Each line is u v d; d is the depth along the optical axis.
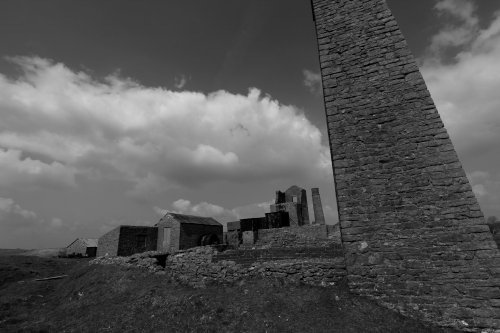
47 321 10.84
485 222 6.11
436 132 7.10
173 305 8.81
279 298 7.57
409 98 7.61
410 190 6.94
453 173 6.67
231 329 6.78
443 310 5.89
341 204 7.49
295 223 29.00
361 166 7.58
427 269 6.27
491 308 5.60
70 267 25.67
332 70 8.75
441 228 6.43
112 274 14.85
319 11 9.61
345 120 8.12
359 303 6.52
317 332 6.00
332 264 7.94
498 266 5.78
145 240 33.12
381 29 8.54
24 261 26.20
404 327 5.82
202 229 35.53
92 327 9.09
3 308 13.20
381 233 6.90
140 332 7.82
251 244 18.92
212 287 9.89
